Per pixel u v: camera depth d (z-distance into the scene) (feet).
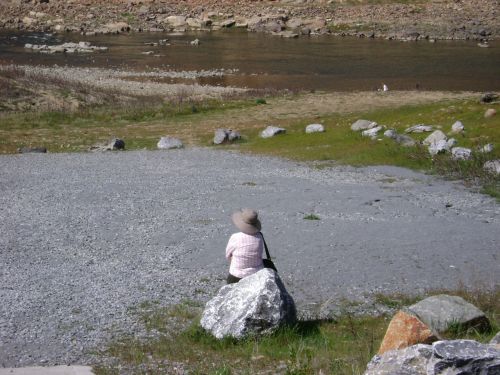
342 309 39.70
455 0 317.63
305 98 152.87
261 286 32.91
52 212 63.62
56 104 142.10
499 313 37.04
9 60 216.95
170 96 156.15
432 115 108.68
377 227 57.93
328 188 73.05
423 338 26.23
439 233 56.24
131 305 40.14
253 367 28.89
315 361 28.25
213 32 300.81
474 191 71.00
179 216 61.98
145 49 250.16
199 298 41.86
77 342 34.14
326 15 312.50
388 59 223.10
